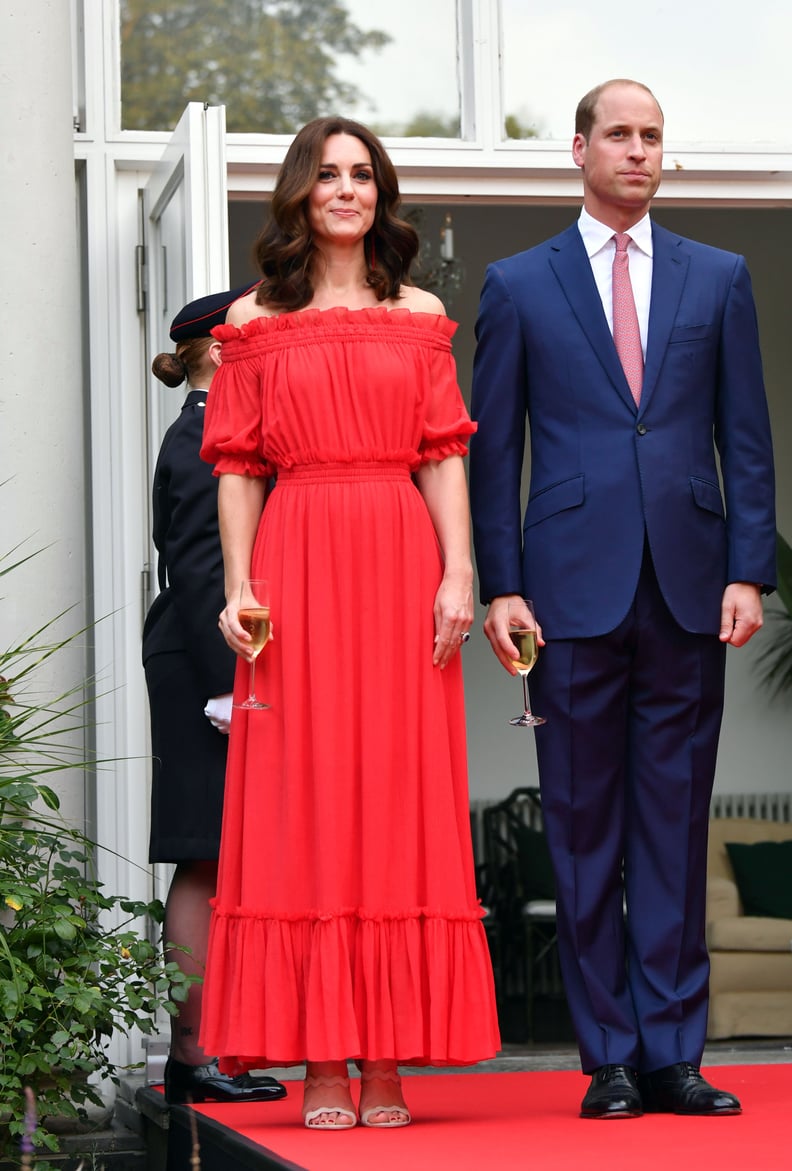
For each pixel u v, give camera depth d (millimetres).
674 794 11180
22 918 12188
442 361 10820
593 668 11047
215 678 12344
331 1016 9953
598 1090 10523
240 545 10844
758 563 11242
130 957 12188
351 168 10695
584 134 11445
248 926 10320
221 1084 12117
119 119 16672
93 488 16469
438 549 10688
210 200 14414
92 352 16516
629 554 11008
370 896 10141
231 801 10586
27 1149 10617
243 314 10930
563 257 11516
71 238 15086
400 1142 9344
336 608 10430
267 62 16953
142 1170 12211
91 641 16328
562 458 11250
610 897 11125
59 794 14336
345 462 10531
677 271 11422
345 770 10281
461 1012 10195
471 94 17062
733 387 11445
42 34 14859
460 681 10688
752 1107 10758
